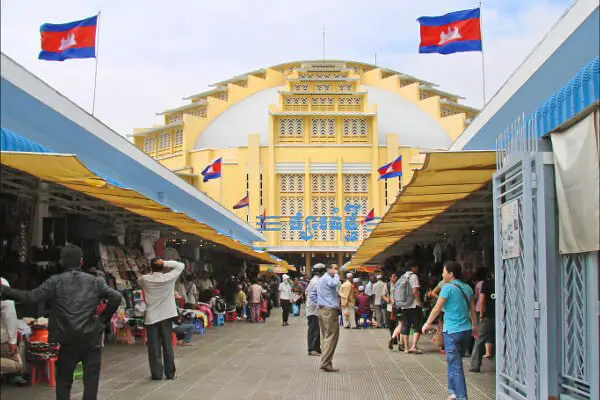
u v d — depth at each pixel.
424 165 8.84
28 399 8.54
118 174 15.85
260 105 65.12
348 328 21.70
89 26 14.21
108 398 8.90
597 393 6.05
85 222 14.04
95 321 7.09
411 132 61.56
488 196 12.22
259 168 55.25
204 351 14.55
